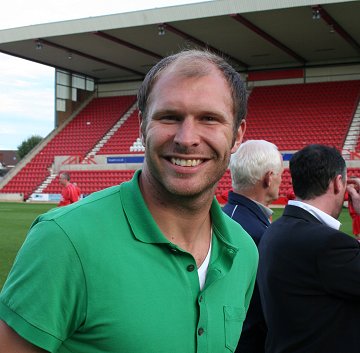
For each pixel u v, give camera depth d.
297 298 2.31
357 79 27.09
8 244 10.78
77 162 27.47
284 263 2.37
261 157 3.08
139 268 1.41
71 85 31.70
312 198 2.57
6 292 1.37
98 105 32.31
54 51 25.44
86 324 1.37
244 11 18.53
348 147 23.78
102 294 1.36
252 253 1.82
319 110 26.48
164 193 1.50
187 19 19.56
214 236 1.68
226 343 1.57
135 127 29.48
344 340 2.23
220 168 1.53
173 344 1.41
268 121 26.86
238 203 3.07
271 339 2.45
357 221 8.38
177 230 1.55
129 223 1.45
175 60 1.52
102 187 25.62
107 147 28.70
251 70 29.16
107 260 1.38
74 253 1.36
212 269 1.58
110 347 1.36
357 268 2.20
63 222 1.40
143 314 1.38
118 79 32.44
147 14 20.17
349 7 18.11
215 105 1.47
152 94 1.51
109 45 24.30
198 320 1.48
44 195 26.34
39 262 1.35
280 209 18.77
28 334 1.31
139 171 1.62
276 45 23.59
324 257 2.25
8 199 27.05
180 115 1.47
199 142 1.46
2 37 23.11
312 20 20.03
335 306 2.26
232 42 23.55
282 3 17.89
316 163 2.55
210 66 1.51
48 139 30.59
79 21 21.41
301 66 28.08
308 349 2.27
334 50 25.30
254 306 2.83
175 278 1.46
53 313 1.33
